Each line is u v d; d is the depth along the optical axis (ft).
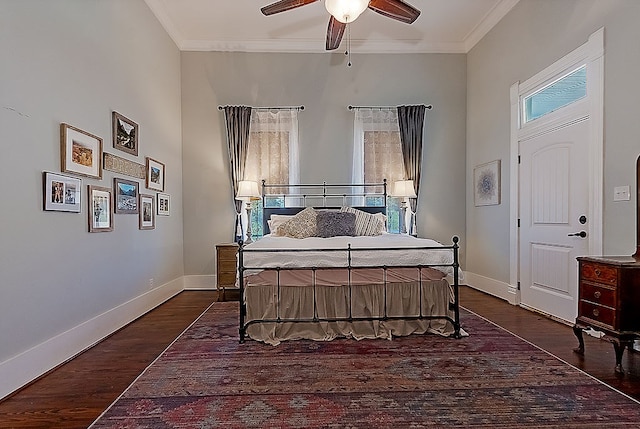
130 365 8.30
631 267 7.56
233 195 17.11
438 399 6.66
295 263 9.91
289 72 17.31
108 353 9.06
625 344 7.60
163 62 14.99
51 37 8.29
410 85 17.57
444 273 10.44
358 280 10.23
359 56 17.46
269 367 8.10
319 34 16.49
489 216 15.67
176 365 8.23
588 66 10.21
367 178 17.21
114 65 11.06
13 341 7.10
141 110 12.93
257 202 17.30
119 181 11.21
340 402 6.57
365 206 17.19
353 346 9.37
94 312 9.82
